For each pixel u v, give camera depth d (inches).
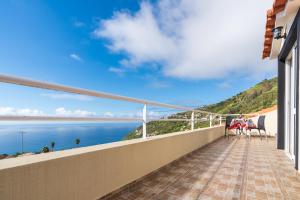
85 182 83.6
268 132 408.8
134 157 115.0
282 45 204.2
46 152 77.5
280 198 100.9
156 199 96.7
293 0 131.4
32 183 63.6
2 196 56.0
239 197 101.0
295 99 168.9
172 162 161.9
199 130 234.5
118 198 97.2
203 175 133.6
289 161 177.6
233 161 174.6
